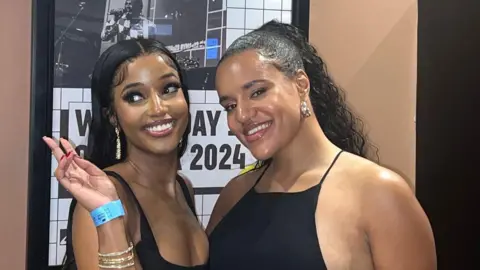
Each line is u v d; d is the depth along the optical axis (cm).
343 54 189
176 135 142
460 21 173
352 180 130
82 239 126
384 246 125
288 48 135
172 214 144
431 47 185
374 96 192
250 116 129
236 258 134
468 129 169
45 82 166
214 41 179
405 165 193
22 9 167
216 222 153
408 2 192
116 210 120
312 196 131
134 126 139
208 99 179
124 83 139
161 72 140
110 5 171
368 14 190
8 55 167
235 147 181
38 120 166
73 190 120
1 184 168
